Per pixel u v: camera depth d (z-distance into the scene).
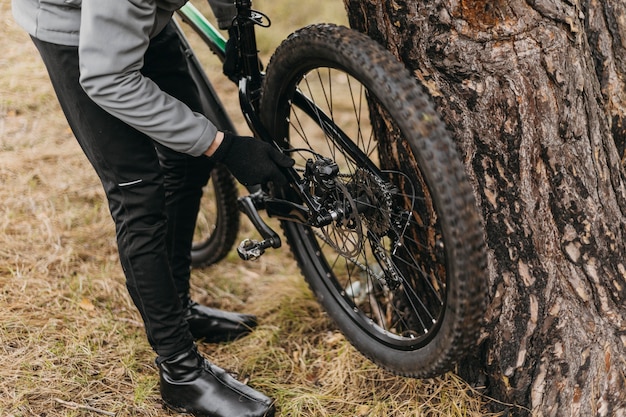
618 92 2.12
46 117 4.10
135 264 2.03
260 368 2.47
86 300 2.75
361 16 1.99
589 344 2.08
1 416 2.16
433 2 1.85
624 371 2.10
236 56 2.15
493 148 1.95
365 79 1.69
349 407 2.24
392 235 2.04
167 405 2.23
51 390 2.27
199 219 3.43
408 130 1.62
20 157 3.71
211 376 2.20
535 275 2.04
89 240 3.17
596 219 2.02
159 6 1.78
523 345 2.08
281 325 2.71
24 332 2.53
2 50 4.70
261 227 2.25
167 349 2.15
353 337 2.20
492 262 2.06
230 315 2.67
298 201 2.20
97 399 2.27
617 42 2.08
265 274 3.14
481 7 1.83
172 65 2.13
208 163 2.38
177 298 2.12
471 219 1.62
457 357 1.80
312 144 4.07
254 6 5.62
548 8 1.83
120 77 1.72
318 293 2.33
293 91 2.05
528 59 1.86
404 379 2.26
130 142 1.91
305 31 1.82
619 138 2.16
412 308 2.36
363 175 1.93
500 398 2.15
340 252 2.09
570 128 1.94
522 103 1.89
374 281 2.72
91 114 1.88
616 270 2.06
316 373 2.45
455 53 1.87
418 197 1.98
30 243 3.06
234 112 4.38
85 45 1.67
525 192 1.98
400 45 1.93
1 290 2.73
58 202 3.38
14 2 1.91
